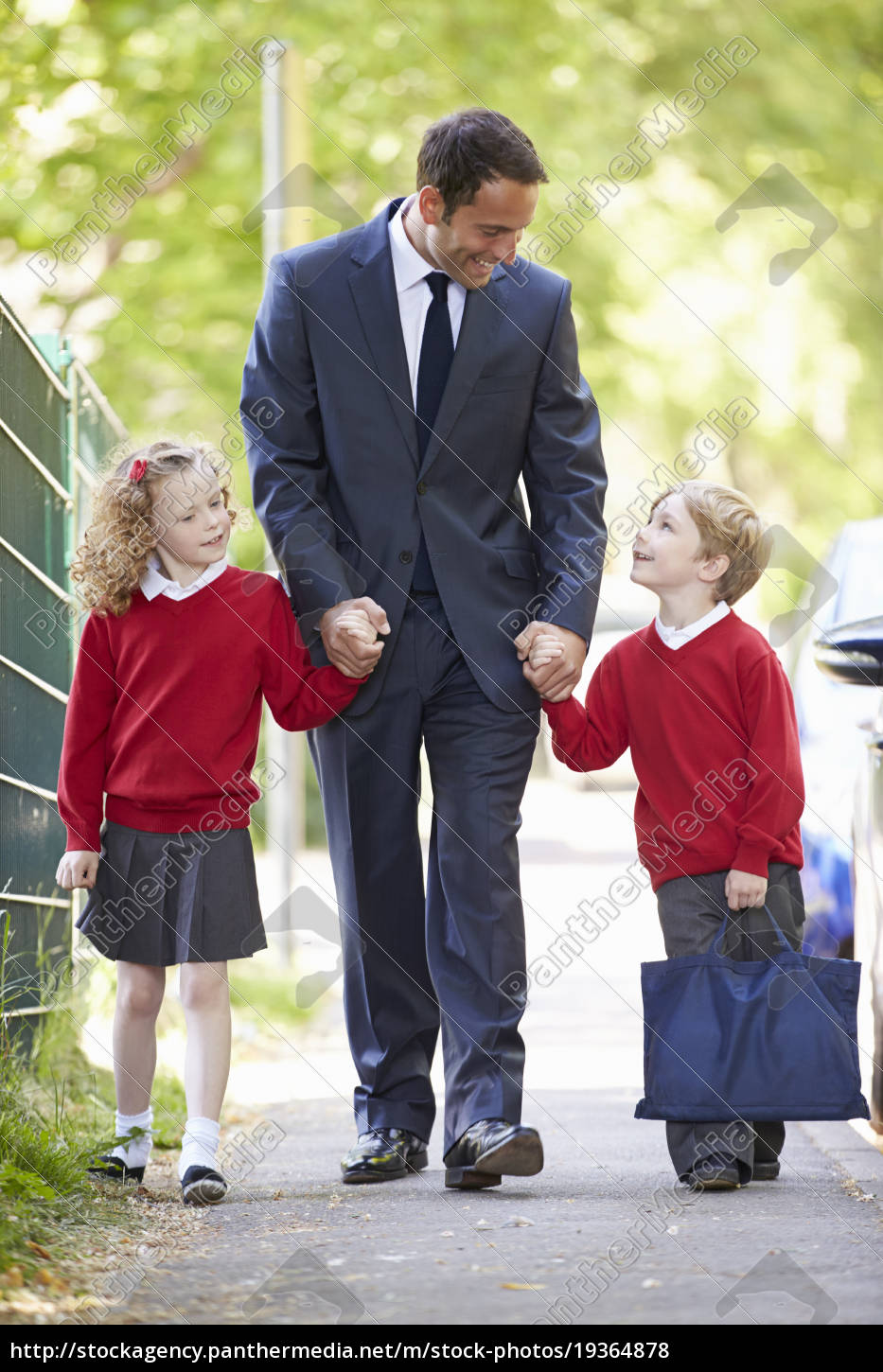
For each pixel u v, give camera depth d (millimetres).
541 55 35094
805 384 44219
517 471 10977
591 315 37344
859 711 15312
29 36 33062
